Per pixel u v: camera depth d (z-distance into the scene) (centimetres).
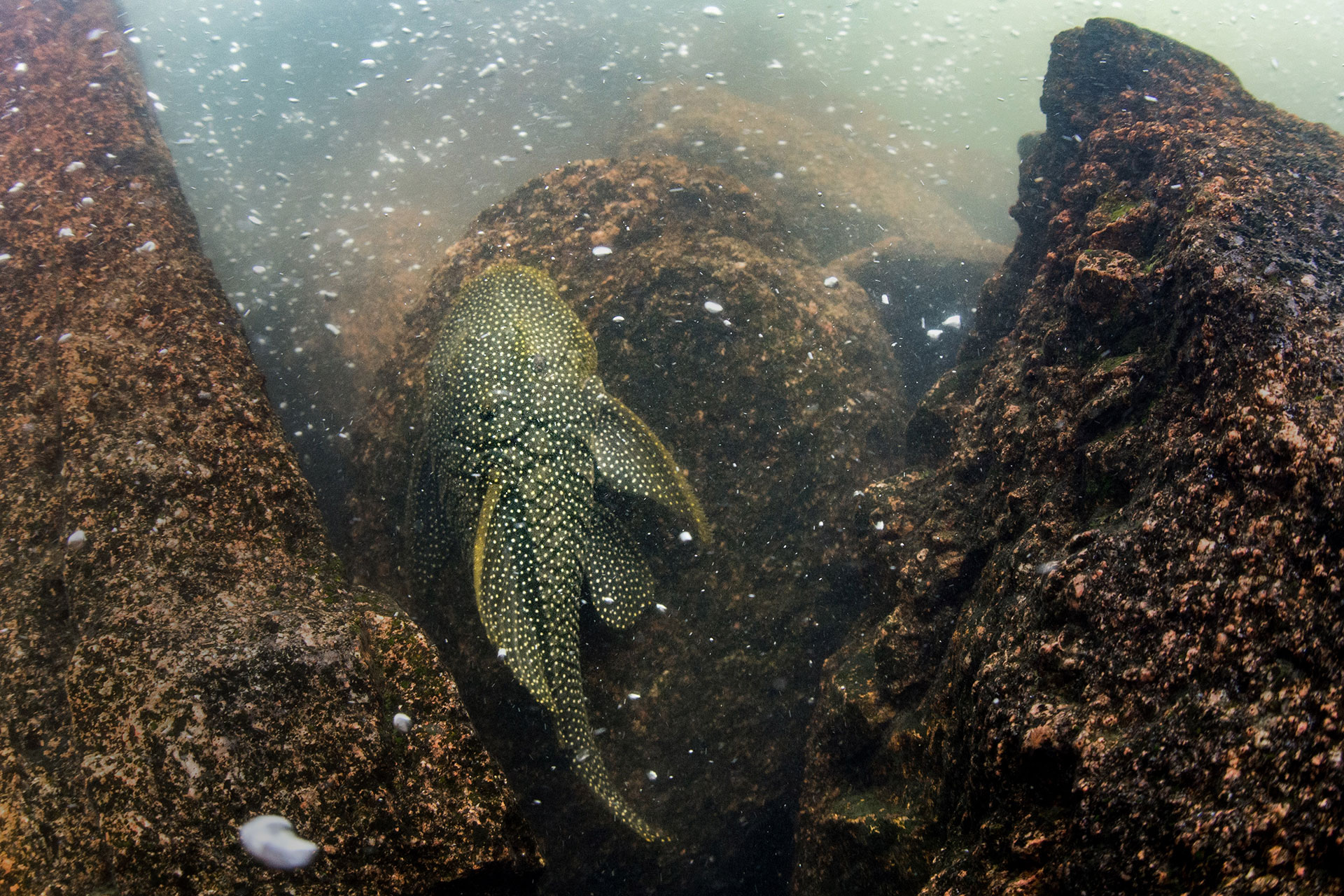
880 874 28
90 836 27
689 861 38
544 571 34
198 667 28
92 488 32
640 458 36
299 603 31
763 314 44
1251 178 30
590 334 43
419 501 38
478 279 39
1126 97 43
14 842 27
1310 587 19
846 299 52
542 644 33
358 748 27
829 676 37
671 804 38
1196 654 20
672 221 48
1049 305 36
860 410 46
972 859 23
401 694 29
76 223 41
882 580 36
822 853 31
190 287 39
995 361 38
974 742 24
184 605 30
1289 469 21
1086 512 27
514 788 36
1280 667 18
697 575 40
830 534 42
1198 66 44
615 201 48
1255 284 24
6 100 50
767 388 43
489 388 35
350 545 41
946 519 34
